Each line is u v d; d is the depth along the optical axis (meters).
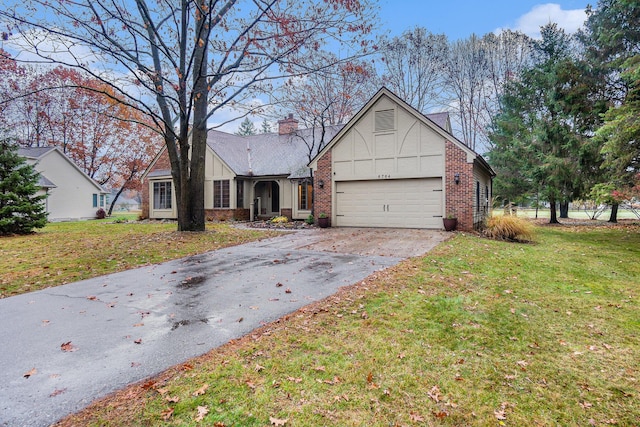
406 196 14.48
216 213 21.36
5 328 4.41
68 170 28.91
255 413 2.66
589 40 16.98
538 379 3.18
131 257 8.85
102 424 2.54
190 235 12.48
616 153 11.56
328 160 15.84
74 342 3.97
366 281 6.31
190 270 7.48
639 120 10.37
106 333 4.21
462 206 13.35
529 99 21.80
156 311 4.97
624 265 7.92
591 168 16.84
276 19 9.46
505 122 22.69
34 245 10.88
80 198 29.89
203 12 9.98
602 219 23.36
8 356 3.64
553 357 3.58
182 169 13.28
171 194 23.08
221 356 3.56
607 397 2.93
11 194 13.77
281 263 8.04
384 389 2.98
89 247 10.30
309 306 5.05
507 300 5.31
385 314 4.66
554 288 6.04
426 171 13.98
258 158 22.80
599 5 16.03
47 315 4.87
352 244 10.57
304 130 22.81
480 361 3.47
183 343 3.90
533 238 12.01
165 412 2.67
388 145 14.66
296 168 20.47
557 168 17.42
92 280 6.77
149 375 3.23
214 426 2.52
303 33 10.23
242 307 5.07
